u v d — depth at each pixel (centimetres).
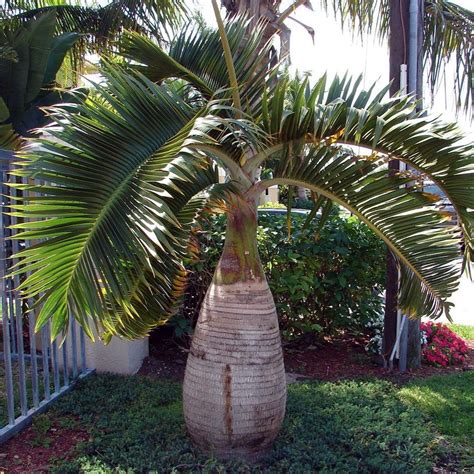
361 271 598
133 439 351
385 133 301
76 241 214
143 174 231
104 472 307
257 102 339
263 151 318
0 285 357
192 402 324
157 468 312
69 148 226
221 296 321
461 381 513
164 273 338
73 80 757
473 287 1275
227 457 321
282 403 327
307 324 597
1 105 502
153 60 365
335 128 304
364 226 600
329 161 313
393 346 559
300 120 299
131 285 225
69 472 315
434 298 361
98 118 240
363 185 322
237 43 354
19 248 413
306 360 582
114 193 225
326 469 318
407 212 332
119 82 253
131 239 214
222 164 324
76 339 507
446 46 645
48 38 570
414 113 319
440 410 433
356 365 572
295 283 565
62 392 440
